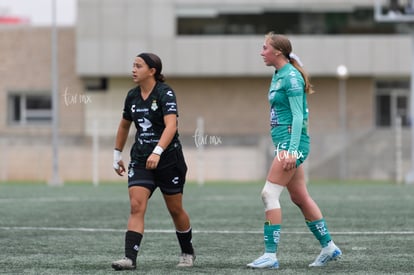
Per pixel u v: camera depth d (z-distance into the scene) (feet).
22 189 284.20
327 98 480.64
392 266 98.99
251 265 96.58
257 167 426.51
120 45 469.98
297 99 93.40
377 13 337.52
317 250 115.03
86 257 107.65
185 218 98.27
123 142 99.19
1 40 476.54
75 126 467.93
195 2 473.26
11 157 428.97
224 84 485.97
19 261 103.71
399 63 473.26
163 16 471.62
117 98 475.31
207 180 422.00
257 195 244.83
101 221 159.53
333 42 472.85
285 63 95.14
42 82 476.13
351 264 100.68
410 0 334.65
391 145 414.21
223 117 485.97
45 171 429.79
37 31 476.95
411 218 164.04
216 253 112.16
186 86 486.38
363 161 414.00
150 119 94.38
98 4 468.75
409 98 483.92
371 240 126.93
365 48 472.85
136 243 94.58
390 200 216.54
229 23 475.31
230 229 144.56
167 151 94.79
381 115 485.97
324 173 413.18
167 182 95.86
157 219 163.22
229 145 427.74
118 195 243.60
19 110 476.95
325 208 189.47
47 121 476.95
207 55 474.08
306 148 95.91
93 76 470.39
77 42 468.34
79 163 428.15
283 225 149.69
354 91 483.10
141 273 92.32
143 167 94.89
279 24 474.90
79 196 238.27
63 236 133.08
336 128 479.00
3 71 476.95
